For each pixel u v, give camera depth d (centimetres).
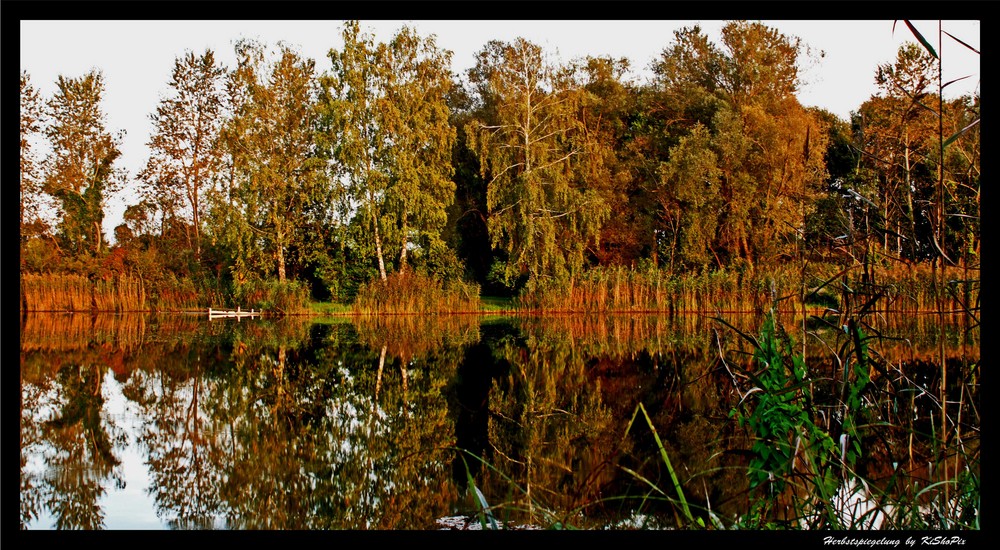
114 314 1888
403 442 508
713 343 1039
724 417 521
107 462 463
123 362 894
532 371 816
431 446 495
